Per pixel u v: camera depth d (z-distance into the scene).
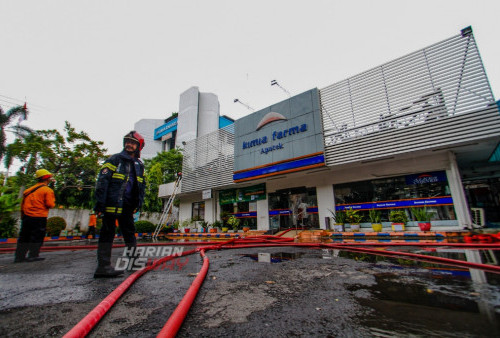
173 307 1.48
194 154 14.75
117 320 1.27
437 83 6.83
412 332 1.07
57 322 1.26
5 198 10.30
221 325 1.21
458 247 4.49
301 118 9.65
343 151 8.38
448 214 7.17
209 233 12.62
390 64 7.78
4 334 1.11
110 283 2.12
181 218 16.28
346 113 8.52
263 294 1.73
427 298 1.51
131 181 2.74
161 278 2.26
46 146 15.10
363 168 8.95
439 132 6.64
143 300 1.61
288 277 2.27
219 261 3.31
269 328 1.17
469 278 1.99
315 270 2.56
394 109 7.50
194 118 38.91
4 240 9.73
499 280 1.91
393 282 1.94
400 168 8.16
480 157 8.15
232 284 2.03
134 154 2.90
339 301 1.53
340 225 8.51
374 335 1.05
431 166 7.62
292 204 10.78
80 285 2.04
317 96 9.34
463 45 6.55
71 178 16.33
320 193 9.91
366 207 8.75
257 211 11.99
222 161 12.90
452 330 1.07
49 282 2.15
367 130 7.95
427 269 2.42
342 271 2.46
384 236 7.24
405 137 7.17
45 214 3.87
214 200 14.13
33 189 3.80
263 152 10.72
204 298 1.66
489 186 10.05
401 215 7.73
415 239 6.62
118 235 12.82
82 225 14.91
